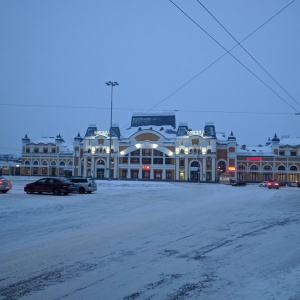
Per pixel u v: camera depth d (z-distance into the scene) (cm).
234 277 680
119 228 1216
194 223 1350
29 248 896
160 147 8875
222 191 4062
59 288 611
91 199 2453
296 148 8631
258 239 1048
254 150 9206
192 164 8700
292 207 2052
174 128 9600
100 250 881
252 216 1595
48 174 10088
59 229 1184
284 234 1134
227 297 576
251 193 3662
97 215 1571
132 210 1802
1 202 1994
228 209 1898
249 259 815
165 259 805
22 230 1157
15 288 609
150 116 9938
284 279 669
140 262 777
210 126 8862
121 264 759
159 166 8831
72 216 1525
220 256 840
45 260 782
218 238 1055
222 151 8781
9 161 10481
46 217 1479
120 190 3797
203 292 598
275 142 8806
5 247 907
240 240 1030
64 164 10062
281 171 8556
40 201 2139
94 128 9719
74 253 847
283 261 800
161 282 647
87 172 9300
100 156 9200
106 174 9125
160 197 2831
